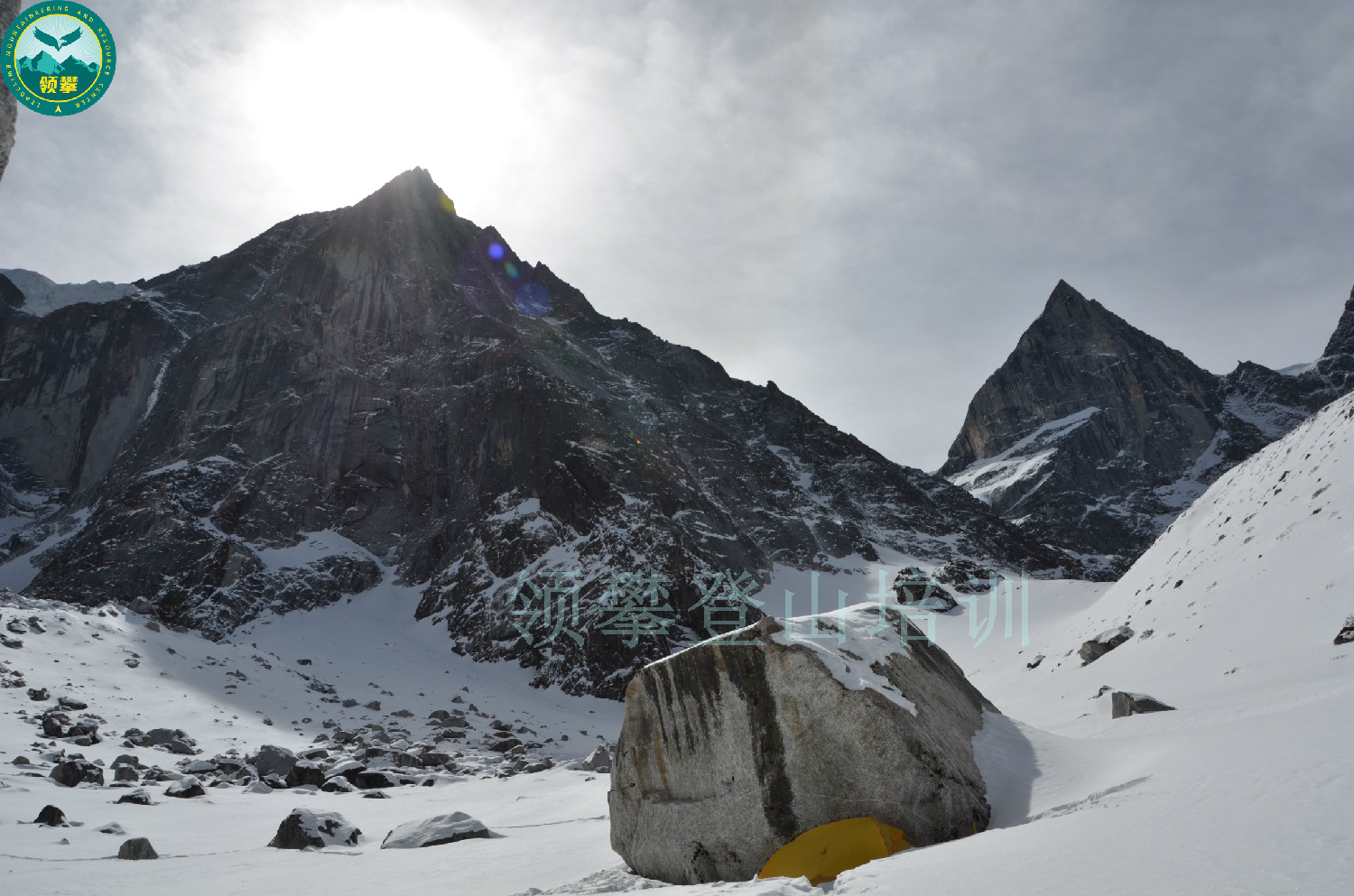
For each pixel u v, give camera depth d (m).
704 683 11.45
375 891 11.42
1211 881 4.58
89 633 47.47
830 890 7.67
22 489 133.38
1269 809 5.91
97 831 16.97
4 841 15.19
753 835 10.44
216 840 17.12
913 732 10.05
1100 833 6.57
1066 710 29.36
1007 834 7.81
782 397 176.38
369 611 94.00
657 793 11.66
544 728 55.97
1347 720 8.87
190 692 43.91
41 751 27.75
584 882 11.20
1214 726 11.89
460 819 16.48
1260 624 27.94
